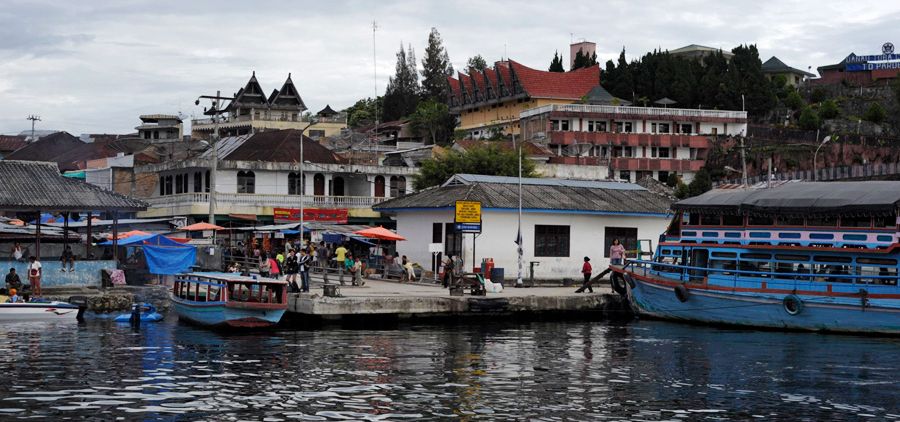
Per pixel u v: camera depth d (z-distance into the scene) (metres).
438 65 167.75
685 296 39.91
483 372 27.36
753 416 22.20
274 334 35.00
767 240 39.06
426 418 21.47
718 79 138.75
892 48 162.00
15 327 36.06
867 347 33.12
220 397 23.34
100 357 29.02
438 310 38.69
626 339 34.88
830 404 23.52
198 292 37.31
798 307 37.03
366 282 48.16
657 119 111.88
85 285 45.44
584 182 58.16
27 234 49.97
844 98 153.12
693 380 26.50
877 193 36.81
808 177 86.44
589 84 129.50
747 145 112.19
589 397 24.03
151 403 22.56
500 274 46.59
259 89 133.25
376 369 27.58
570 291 45.16
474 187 52.56
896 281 36.16
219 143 83.81
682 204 41.62
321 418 21.33
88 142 108.56
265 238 64.31
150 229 68.25
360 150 101.44
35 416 21.11
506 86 128.62
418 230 53.84
